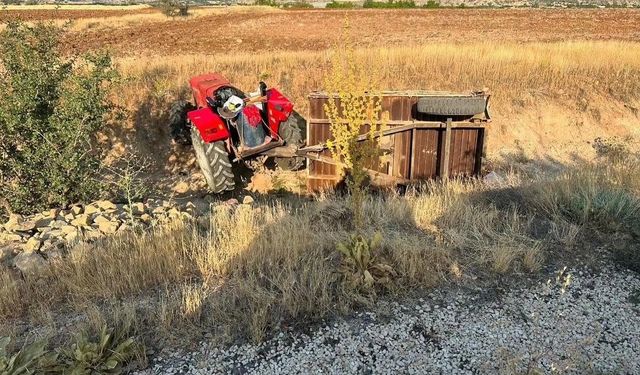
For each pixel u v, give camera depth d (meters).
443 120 8.08
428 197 6.55
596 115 11.24
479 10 36.84
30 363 3.43
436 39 21.11
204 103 8.45
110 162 9.47
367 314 4.29
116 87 10.70
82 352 3.57
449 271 4.90
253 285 4.55
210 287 4.61
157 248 4.96
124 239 5.23
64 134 6.57
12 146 6.58
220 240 5.17
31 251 5.02
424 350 3.90
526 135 10.87
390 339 4.01
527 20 29.23
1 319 4.19
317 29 25.81
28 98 6.40
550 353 3.88
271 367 3.71
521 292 4.64
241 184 8.64
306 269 4.67
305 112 10.96
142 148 9.88
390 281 4.62
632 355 3.87
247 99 7.88
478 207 6.14
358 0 49.66
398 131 8.09
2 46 6.82
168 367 3.70
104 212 6.19
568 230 5.68
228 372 3.66
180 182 8.82
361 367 3.73
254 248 5.05
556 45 15.02
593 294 4.61
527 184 7.11
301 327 4.13
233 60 13.64
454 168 8.23
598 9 36.41
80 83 6.86
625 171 7.41
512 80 12.07
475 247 5.31
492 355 3.85
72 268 4.77
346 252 4.72
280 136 8.22
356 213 5.18
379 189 8.27
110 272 4.61
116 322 4.01
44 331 4.02
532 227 5.77
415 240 5.36
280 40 21.53
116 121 9.95
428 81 12.03
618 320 4.26
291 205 6.89
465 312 4.34
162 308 4.12
